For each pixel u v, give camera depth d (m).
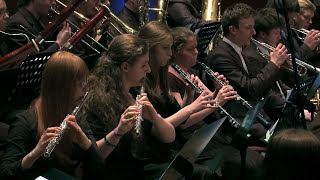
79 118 4.66
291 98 4.80
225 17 7.26
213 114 6.52
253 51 7.42
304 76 7.43
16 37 6.60
